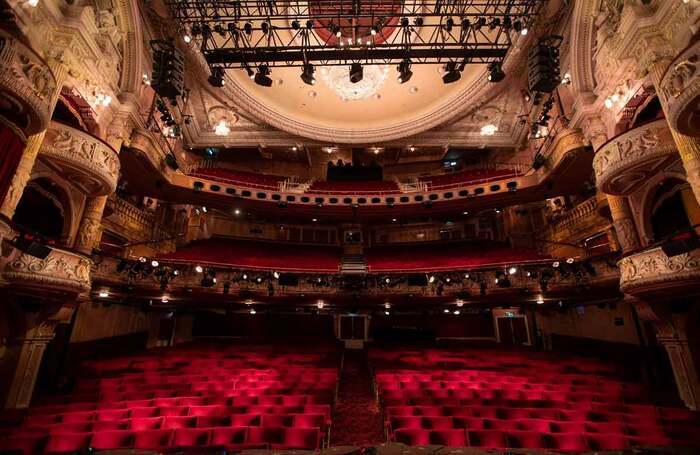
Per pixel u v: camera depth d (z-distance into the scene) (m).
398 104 14.78
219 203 14.94
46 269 5.75
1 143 4.34
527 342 15.83
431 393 6.66
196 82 12.16
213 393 6.71
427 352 12.62
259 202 15.25
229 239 18.42
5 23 4.92
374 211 16.30
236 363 9.75
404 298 13.23
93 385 7.09
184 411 5.50
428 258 16.47
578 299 11.05
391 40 13.12
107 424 4.83
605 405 5.80
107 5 7.68
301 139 15.31
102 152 6.79
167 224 15.33
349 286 13.53
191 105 13.17
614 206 7.90
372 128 15.29
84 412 5.21
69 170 6.54
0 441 4.13
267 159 19.52
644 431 4.79
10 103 4.27
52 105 5.52
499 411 5.57
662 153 5.86
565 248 13.26
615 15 6.82
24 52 4.16
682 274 5.54
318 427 4.86
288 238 20.28
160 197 13.74
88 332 10.60
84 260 6.63
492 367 9.67
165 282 11.23
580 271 10.11
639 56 5.85
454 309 15.70
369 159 19.97
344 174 20.39
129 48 8.48
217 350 12.84
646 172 6.68
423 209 15.98
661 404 6.54
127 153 9.64
